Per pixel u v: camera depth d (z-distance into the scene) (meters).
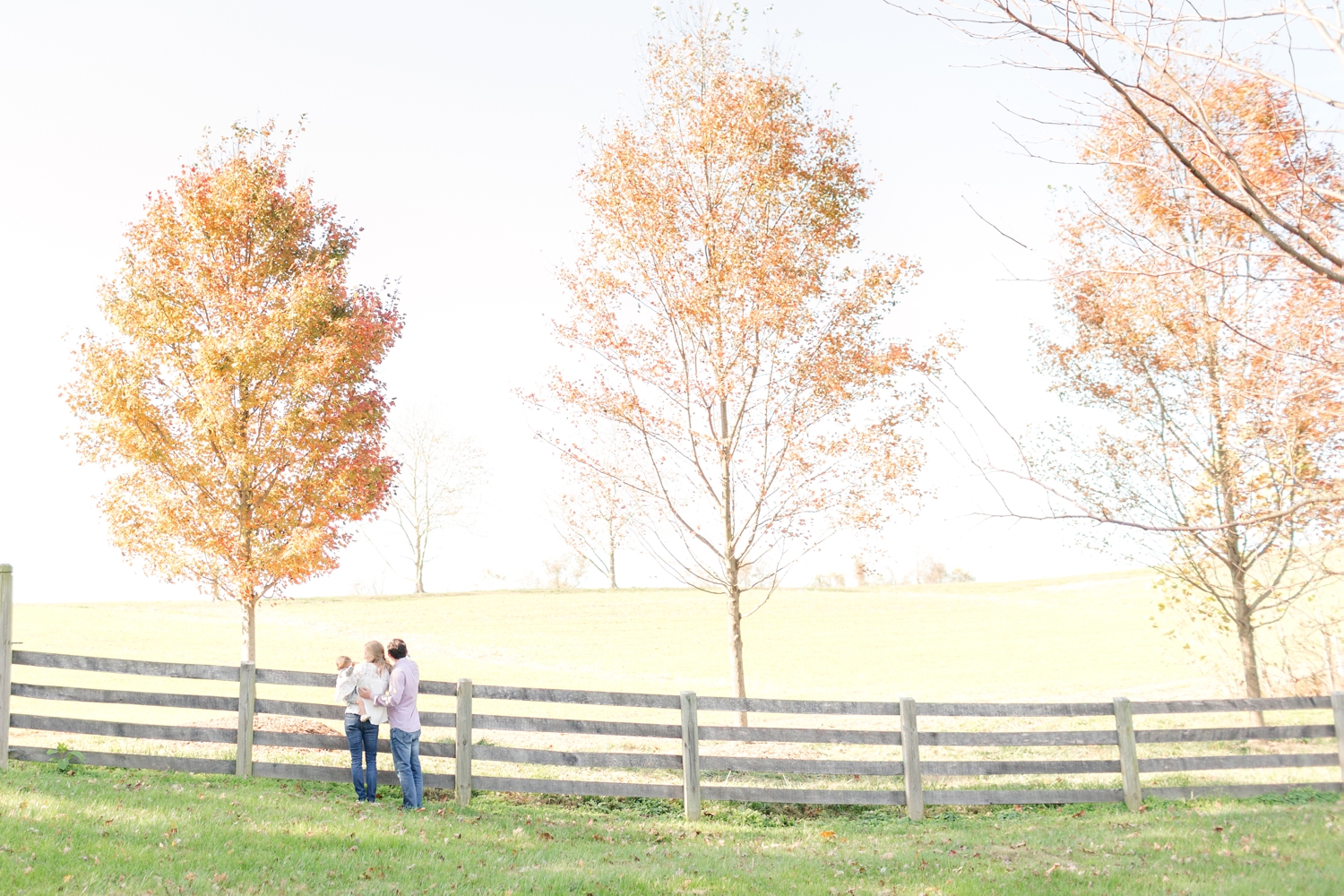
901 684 31.94
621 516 18.61
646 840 10.38
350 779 11.34
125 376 16.62
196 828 8.60
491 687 11.60
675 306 18.39
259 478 17.41
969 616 51.78
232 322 17.36
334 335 17.50
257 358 16.98
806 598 60.91
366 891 7.42
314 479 17.36
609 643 43.22
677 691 31.08
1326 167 7.36
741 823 11.74
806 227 18.45
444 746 11.63
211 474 17.17
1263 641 21.19
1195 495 16.62
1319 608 18.00
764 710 11.92
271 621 49.62
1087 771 12.20
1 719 10.71
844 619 51.25
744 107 18.06
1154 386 16.86
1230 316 10.84
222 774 11.30
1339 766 12.45
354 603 57.94
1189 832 10.19
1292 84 5.59
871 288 17.89
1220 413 15.18
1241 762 12.37
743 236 18.11
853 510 17.62
